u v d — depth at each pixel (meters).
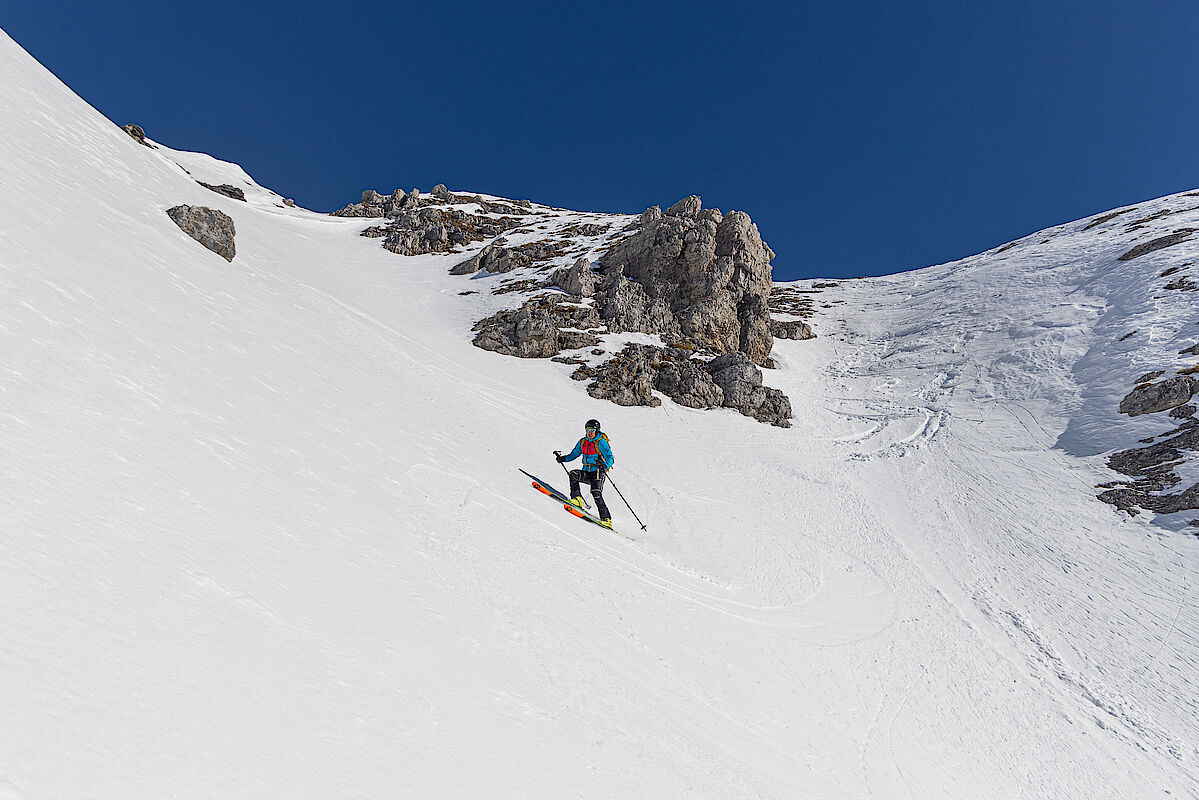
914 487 20.91
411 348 24.91
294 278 26.61
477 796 3.84
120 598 3.53
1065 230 49.88
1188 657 12.55
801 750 7.91
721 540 15.44
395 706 4.22
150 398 6.44
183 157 70.25
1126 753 10.11
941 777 8.64
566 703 5.84
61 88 24.53
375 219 62.53
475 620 6.41
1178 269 29.94
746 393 28.22
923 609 13.84
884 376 32.59
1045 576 15.44
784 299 49.62
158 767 2.71
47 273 7.64
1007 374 28.12
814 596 13.55
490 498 10.81
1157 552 16.00
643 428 24.30
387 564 6.39
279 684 3.72
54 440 4.59
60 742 2.50
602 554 11.18
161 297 10.21
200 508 5.08
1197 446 19.00
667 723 6.68
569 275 36.47
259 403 8.52
